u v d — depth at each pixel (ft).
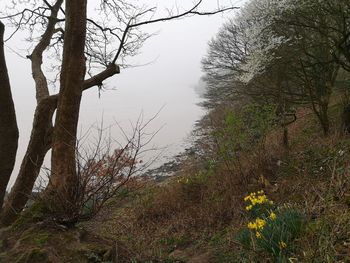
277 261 12.67
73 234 13.78
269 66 31.73
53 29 26.45
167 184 34.50
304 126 33.19
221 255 17.65
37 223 13.94
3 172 20.20
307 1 24.70
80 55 15.92
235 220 21.47
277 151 27.63
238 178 25.80
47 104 20.25
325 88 27.96
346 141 24.21
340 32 24.04
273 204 19.10
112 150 22.31
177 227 24.27
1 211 20.45
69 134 15.19
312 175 21.88
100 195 14.70
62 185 14.21
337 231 12.69
